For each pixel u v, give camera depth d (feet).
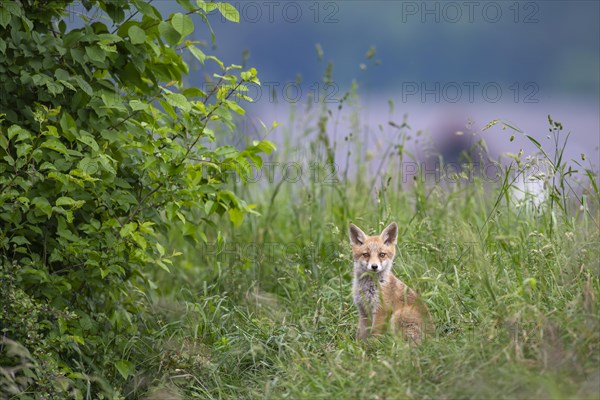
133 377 37.35
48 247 36.19
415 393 29.27
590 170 42.32
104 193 35.70
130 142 37.17
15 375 33.42
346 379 31.12
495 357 29.50
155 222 37.83
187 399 35.58
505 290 35.09
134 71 38.45
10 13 34.35
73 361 36.19
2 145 32.83
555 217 37.55
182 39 35.58
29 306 32.19
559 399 26.27
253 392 33.63
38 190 34.83
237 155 37.73
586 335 29.37
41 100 35.58
